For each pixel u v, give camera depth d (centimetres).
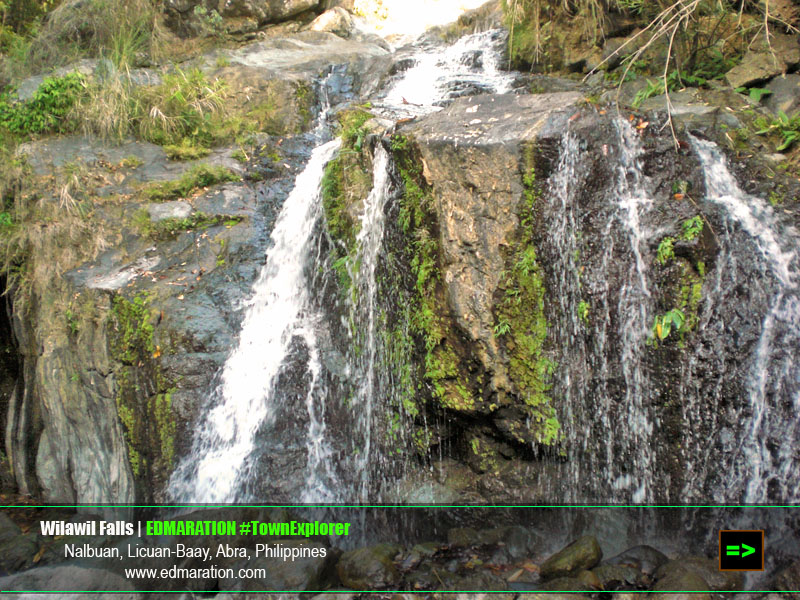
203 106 843
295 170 785
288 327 639
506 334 523
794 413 454
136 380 588
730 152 546
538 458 534
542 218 521
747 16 695
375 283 598
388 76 920
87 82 822
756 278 477
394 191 591
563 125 531
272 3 1086
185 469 568
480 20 993
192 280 641
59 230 692
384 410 581
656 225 498
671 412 481
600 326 505
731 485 468
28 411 706
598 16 772
